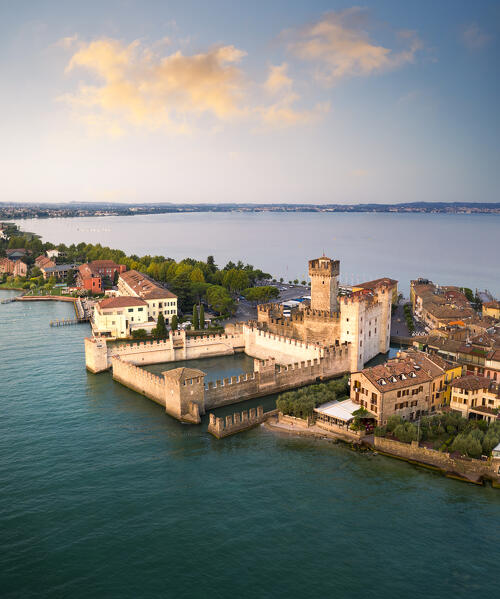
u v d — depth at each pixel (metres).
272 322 164.12
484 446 81.44
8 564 58.31
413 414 99.25
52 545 61.81
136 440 92.25
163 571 57.56
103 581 55.88
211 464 83.12
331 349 134.00
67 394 116.62
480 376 108.56
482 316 183.12
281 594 54.03
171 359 149.25
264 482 77.38
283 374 124.06
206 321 197.75
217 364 148.00
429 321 185.75
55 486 75.44
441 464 81.19
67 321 197.38
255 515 68.50
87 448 88.44
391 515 68.50
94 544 62.12
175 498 72.62
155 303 192.25
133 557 59.84
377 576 56.81
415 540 63.03
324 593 54.16
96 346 131.50
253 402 116.06
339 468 82.12
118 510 69.44
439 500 72.25
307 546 61.94
